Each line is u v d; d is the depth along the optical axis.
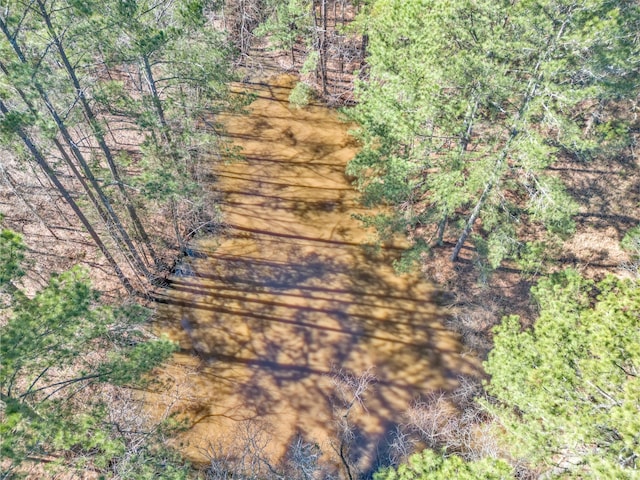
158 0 14.18
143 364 9.41
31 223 17.95
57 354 8.09
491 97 12.05
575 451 7.45
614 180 18.27
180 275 17.95
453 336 16.06
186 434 13.81
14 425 6.46
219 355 15.72
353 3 22.17
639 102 19.14
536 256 13.84
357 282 17.75
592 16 9.80
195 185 14.95
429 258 18.06
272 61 28.42
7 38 10.20
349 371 15.30
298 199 20.83
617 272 15.97
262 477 12.73
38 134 13.02
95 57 14.44
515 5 10.59
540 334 8.45
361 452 13.58
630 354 7.22
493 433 10.85
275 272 18.12
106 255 14.96
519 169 13.27
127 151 20.67
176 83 15.59
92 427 8.96
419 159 13.75
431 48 11.47
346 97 25.52
